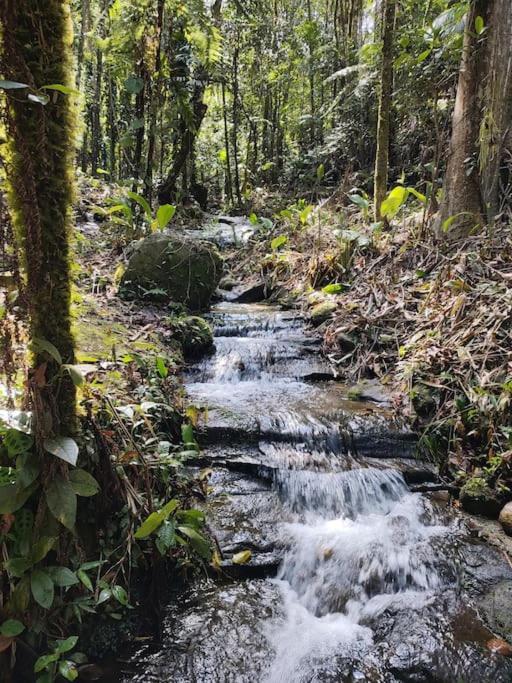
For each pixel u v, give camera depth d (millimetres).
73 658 1819
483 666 1854
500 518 2629
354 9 10797
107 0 7035
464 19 5012
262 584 2262
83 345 3377
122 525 2023
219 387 3771
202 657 1911
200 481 2674
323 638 2041
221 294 5980
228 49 11523
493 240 4328
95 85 10461
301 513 2633
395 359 3949
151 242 4941
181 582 2201
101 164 12289
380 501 2791
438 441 3115
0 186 1601
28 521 1738
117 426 2209
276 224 7875
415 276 4625
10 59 1468
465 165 4742
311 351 4363
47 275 1680
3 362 1769
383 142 5879
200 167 15000
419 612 2129
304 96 13938
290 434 3070
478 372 3277
